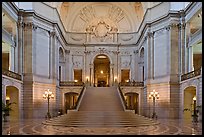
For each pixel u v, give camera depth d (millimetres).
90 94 27531
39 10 27828
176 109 26344
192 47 26219
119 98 26266
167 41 27344
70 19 36625
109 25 36781
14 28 25938
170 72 26719
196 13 23516
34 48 26812
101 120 17984
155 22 28750
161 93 27609
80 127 16516
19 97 25281
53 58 29375
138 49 35688
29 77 26156
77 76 36875
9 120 22297
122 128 16078
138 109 32344
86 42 36375
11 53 25656
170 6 27250
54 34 29297
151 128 16234
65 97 34375
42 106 27297
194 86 22844
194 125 18281
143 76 35000
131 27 36656
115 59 36344
